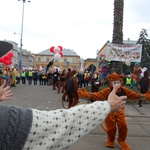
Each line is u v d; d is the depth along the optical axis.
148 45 34.97
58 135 1.34
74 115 1.42
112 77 5.27
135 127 7.68
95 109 1.49
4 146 1.24
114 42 13.49
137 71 20.09
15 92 16.53
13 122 1.26
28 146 1.28
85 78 25.94
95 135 6.58
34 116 1.32
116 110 1.58
